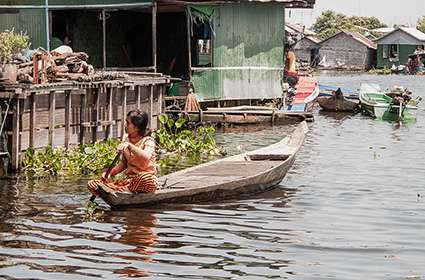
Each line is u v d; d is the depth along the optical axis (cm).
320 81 5903
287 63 3519
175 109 2383
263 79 2845
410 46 7744
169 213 1134
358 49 7906
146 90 1970
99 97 1706
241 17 2692
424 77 6694
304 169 1611
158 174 1534
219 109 2492
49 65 1598
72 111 1617
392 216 1145
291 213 1156
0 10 2469
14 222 1070
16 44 1733
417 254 930
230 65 2655
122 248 938
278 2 2809
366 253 933
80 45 2667
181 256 907
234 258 902
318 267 871
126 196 1143
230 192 1261
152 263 876
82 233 1009
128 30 2859
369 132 2434
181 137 1883
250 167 1416
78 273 834
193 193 1210
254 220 1103
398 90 3020
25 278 814
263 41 2828
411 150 1973
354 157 1820
